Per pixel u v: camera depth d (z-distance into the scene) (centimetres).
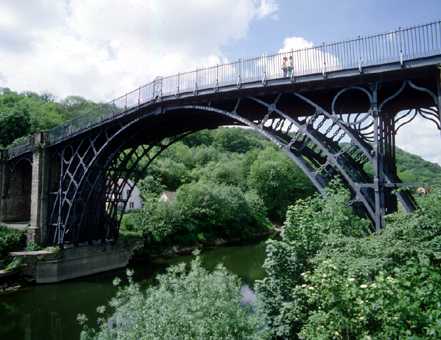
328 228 853
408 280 439
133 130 2198
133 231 3284
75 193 2312
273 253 870
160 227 3391
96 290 2144
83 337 895
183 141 9950
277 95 1379
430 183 897
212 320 634
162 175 6131
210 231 4203
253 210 5175
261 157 6359
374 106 1090
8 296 1989
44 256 2241
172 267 760
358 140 1089
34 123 4706
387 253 586
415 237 606
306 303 779
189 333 618
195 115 1969
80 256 2439
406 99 1219
